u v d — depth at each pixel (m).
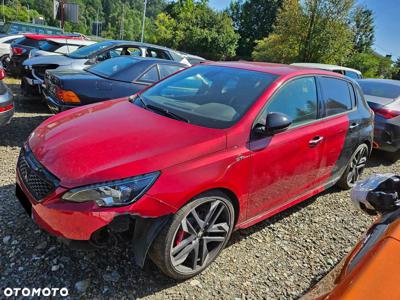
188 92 3.33
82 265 2.54
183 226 2.38
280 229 3.44
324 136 3.48
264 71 3.34
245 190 2.75
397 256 1.38
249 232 3.29
